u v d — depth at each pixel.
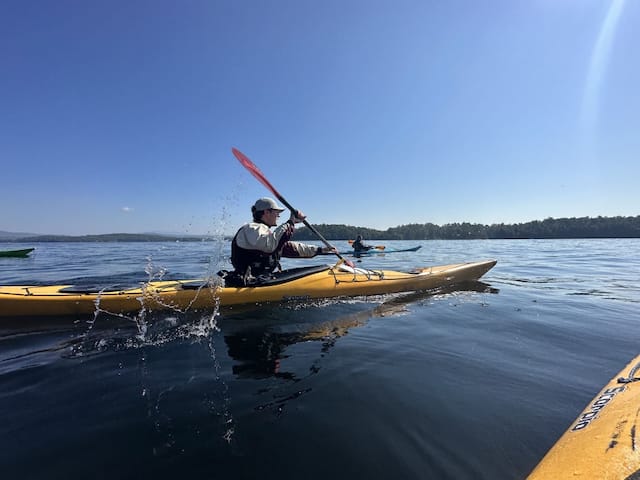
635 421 1.40
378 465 1.41
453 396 1.93
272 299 3.94
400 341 2.82
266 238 3.84
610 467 1.16
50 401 1.87
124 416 1.73
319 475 1.35
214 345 2.71
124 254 15.34
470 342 2.80
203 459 1.44
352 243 14.02
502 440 1.55
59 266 9.34
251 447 1.51
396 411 1.78
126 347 2.65
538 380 2.13
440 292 4.89
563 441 1.45
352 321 3.37
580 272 7.65
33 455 1.45
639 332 3.09
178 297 3.57
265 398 1.91
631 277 6.78
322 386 2.04
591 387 2.04
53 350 2.59
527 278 6.56
